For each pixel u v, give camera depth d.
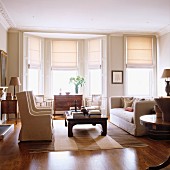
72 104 8.16
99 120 4.78
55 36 8.34
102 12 5.91
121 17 6.38
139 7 5.53
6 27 7.12
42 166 3.02
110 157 3.38
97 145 4.03
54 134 4.96
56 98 8.08
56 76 8.73
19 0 5.05
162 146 3.95
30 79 8.15
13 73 7.55
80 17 6.37
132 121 4.84
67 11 5.83
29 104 4.82
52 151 3.69
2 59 6.38
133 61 8.27
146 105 4.69
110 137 4.64
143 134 4.70
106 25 7.23
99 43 8.36
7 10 5.74
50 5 5.38
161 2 5.19
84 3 5.24
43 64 8.45
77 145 4.03
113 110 6.32
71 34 7.99
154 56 8.37
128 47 8.24
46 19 6.56
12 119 7.18
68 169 2.91
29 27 7.41
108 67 8.12
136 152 3.61
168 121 2.49
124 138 4.55
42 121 4.37
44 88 8.49
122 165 3.04
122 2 5.18
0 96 5.94
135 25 7.25
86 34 8.01
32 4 5.31
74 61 8.67
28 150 3.74
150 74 8.48
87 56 8.64
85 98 8.38
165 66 7.70
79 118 4.73
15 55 7.57
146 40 8.35
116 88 8.16
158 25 7.24
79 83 8.24
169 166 3.04
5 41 7.11
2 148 3.86
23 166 3.01
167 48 7.54
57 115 8.08
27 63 7.88
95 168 2.94
